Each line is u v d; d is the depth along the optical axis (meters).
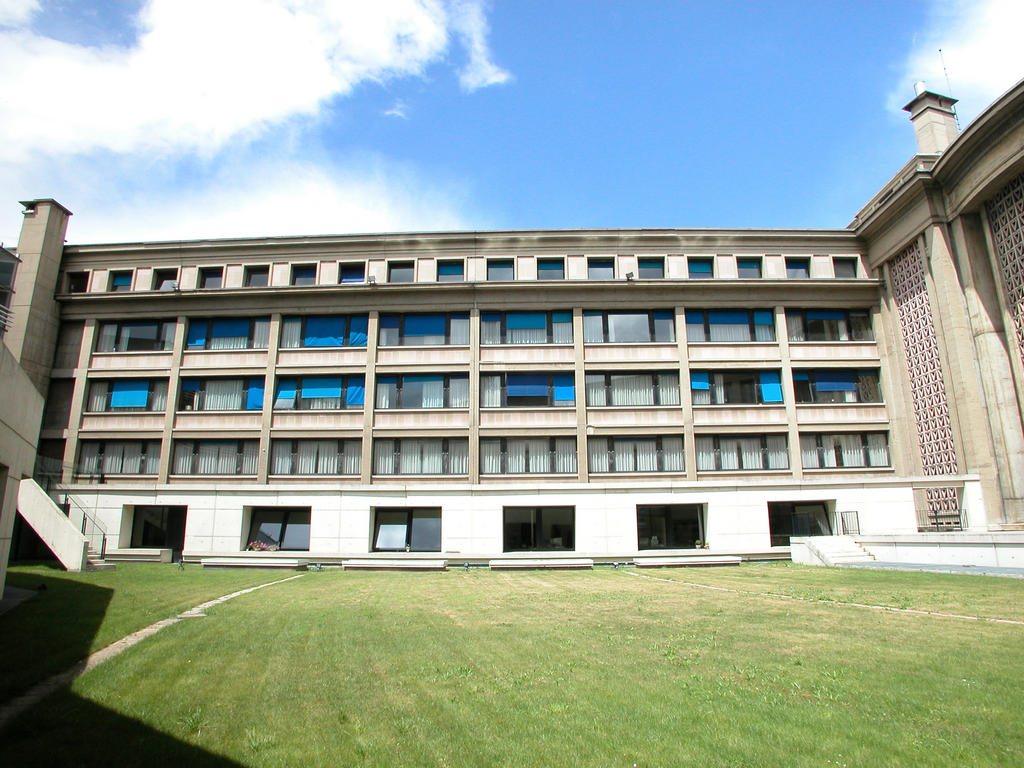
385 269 33.28
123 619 11.80
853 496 29.33
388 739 6.08
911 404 30.52
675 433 31.38
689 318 32.69
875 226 31.91
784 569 22.67
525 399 31.86
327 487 29.91
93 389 33.25
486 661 8.98
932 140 30.30
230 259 33.81
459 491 29.62
